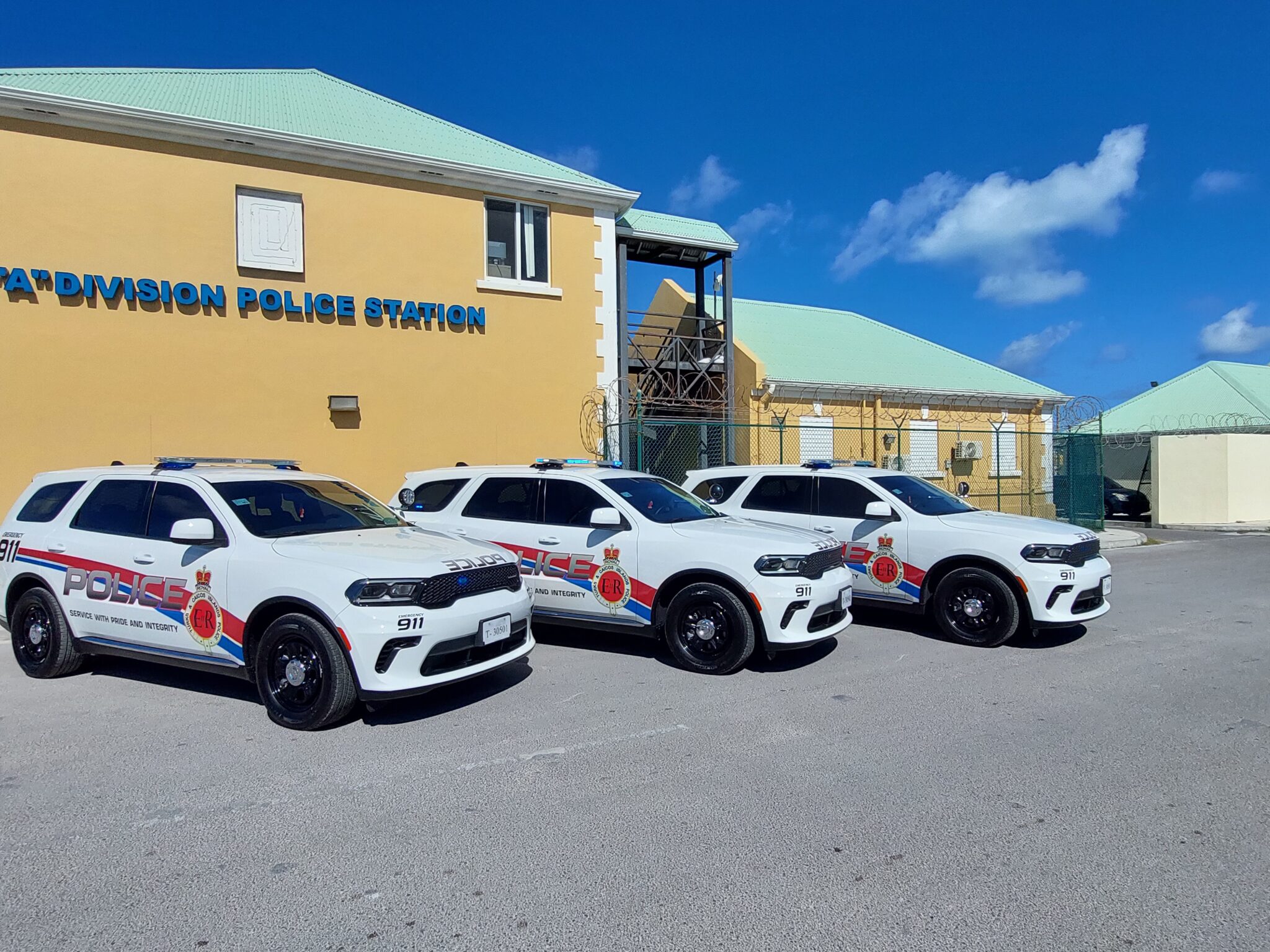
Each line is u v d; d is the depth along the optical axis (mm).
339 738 4914
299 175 11195
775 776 4289
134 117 10141
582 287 13203
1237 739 4832
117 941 2859
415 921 2975
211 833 3676
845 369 19094
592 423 13188
